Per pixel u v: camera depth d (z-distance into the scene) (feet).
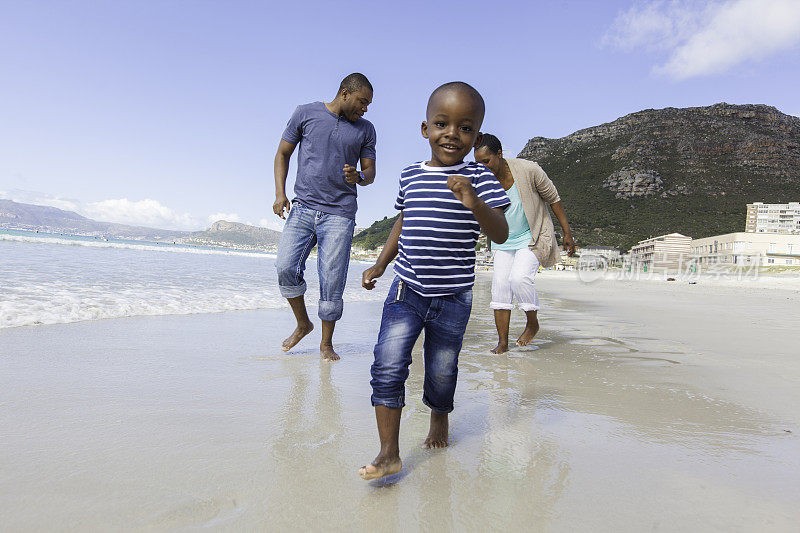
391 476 5.21
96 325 13.44
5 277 23.99
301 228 11.27
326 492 4.75
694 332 17.34
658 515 4.46
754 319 22.44
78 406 6.96
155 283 28.02
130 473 4.94
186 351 11.04
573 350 13.37
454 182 4.95
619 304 31.63
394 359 5.37
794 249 242.99
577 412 7.68
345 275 11.41
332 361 10.93
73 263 40.83
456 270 5.69
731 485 5.15
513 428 6.89
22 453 5.30
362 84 10.92
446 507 4.54
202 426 6.45
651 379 9.99
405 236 5.76
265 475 5.06
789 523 4.34
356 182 10.46
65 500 4.32
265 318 17.35
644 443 6.38
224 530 3.96
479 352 12.84
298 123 11.28
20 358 9.42
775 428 7.07
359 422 6.91
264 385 8.64
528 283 13.10
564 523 4.28
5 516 4.00
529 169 13.11
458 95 5.54
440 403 6.05
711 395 8.80
